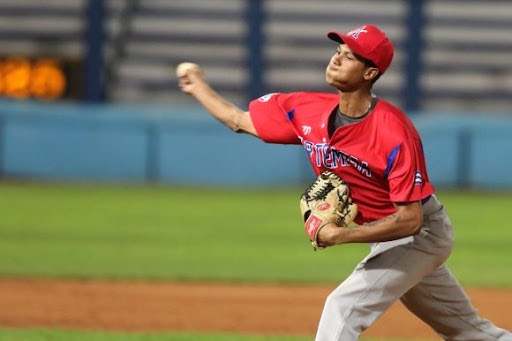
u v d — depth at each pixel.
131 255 38.47
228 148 66.12
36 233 44.09
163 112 66.19
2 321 25.31
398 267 15.47
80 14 81.50
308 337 23.58
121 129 66.12
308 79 81.25
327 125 15.28
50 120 66.12
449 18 82.88
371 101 15.05
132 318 26.17
